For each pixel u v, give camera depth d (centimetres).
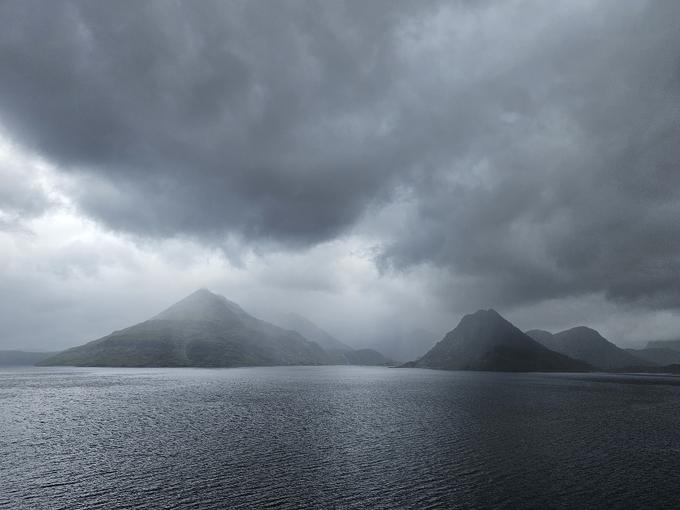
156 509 4028
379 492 4491
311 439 7106
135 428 8138
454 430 7962
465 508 4069
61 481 4828
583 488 4625
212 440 7025
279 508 4059
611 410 11162
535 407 11738
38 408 11162
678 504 4178
